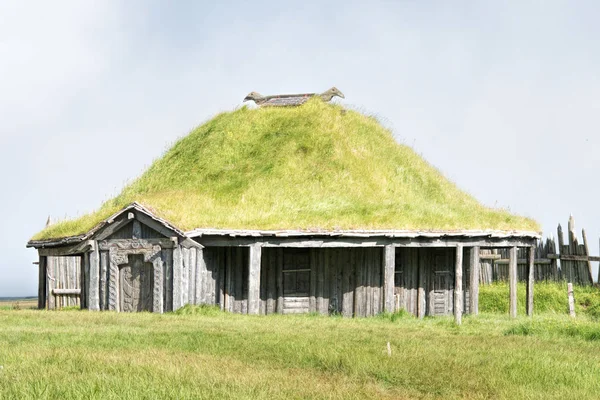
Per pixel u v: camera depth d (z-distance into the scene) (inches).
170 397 450.0
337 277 1337.4
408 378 558.3
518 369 597.9
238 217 1273.4
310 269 1328.7
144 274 1202.0
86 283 1251.2
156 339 725.3
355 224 1262.3
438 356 644.1
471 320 1143.0
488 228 1318.9
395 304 1371.8
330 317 1203.2
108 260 1221.1
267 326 911.0
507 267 1820.9
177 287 1163.9
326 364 602.2
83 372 515.8
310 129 1680.6
